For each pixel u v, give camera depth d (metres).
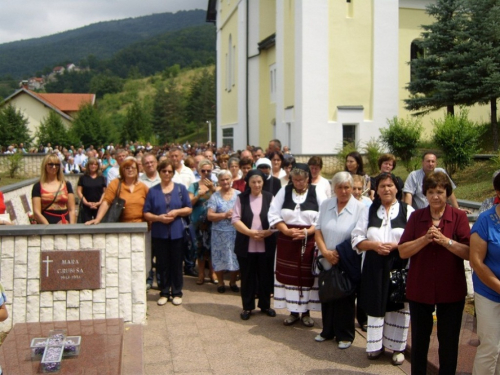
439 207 5.01
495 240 4.57
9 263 6.81
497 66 18.47
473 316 7.10
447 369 5.13
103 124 59.00
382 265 5.73
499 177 4.67
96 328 6.49
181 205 7.92
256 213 7.36
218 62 45.44
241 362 5.98
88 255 6.91
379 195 5.87
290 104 25.14
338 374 5.67
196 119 101.88
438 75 19.89
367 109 23.62
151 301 8.27
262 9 33.00
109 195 7.82
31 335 6.23
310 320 7.15
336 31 23.16
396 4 23.42
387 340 5.95
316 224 6.62
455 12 19.47
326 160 22.81
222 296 8.61
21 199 12.84
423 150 19.89
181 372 5.71
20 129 53.69
